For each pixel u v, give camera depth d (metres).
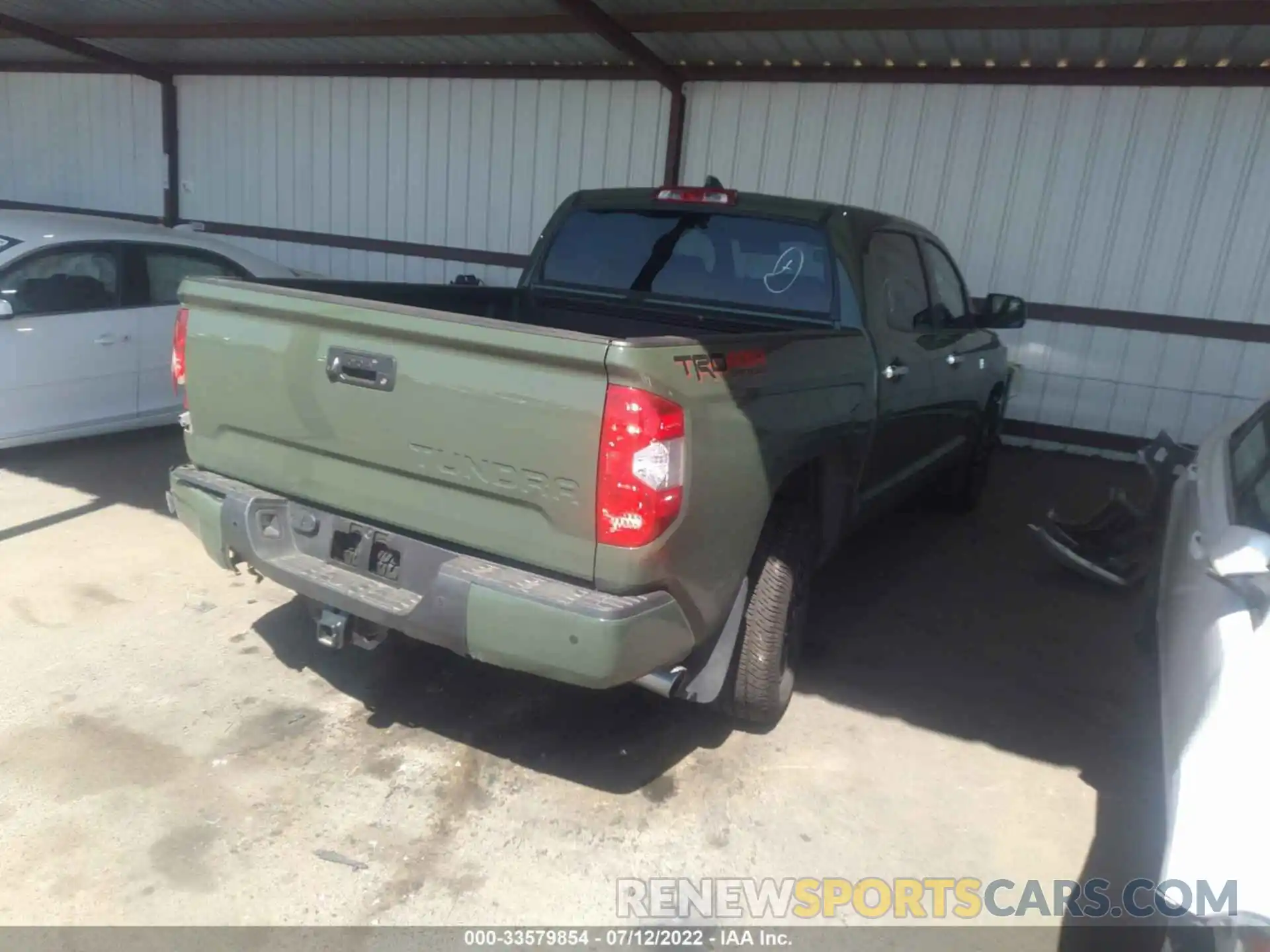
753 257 4.29
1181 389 8.56
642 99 9.82
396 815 3.08
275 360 3.17
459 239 11.08
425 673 3.99
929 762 3.63
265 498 3.32
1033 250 8.79
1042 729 3.93
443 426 2.82
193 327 3.43
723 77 9.34
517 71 10.25
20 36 11.16
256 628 4.24
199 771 3.22
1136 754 3.78
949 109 8.80
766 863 3.01
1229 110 7.99
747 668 3.50
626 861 2.96
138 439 7.11
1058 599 5.37
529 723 3.68
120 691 3.66
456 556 2.93
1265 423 3.39
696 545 2.82
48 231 6.14
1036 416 9.05
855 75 8.95
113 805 3.02
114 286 6.43
